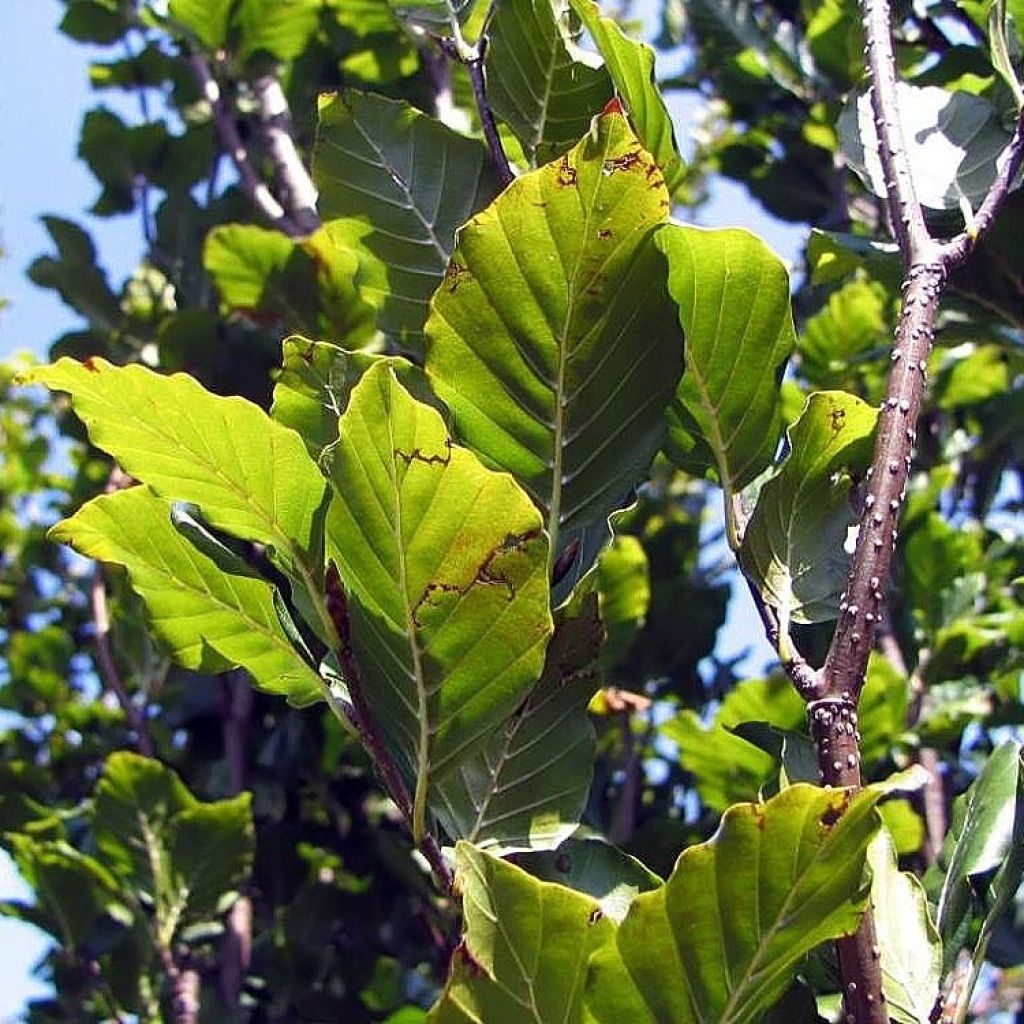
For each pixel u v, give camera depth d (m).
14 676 1.38
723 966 0.42
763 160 1.29
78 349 1.30
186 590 0.49
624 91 0.55
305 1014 1.12
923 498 1.10
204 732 1.24
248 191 1.13
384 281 0.57
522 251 0.48
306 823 1.21
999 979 1.32
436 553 0.45
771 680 0.90
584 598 0.49
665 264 0.48
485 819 0.49
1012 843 0.51
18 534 1.62
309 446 0.51
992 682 1.04
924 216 0.60
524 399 0.49
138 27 1.34
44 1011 1.11
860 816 0.40
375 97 0.57
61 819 1.12
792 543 0.50
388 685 0.47
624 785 1.05
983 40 0.78
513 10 0.57
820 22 1.11
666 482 1.42
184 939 1.01
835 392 0.49
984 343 0.70
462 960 0.41
